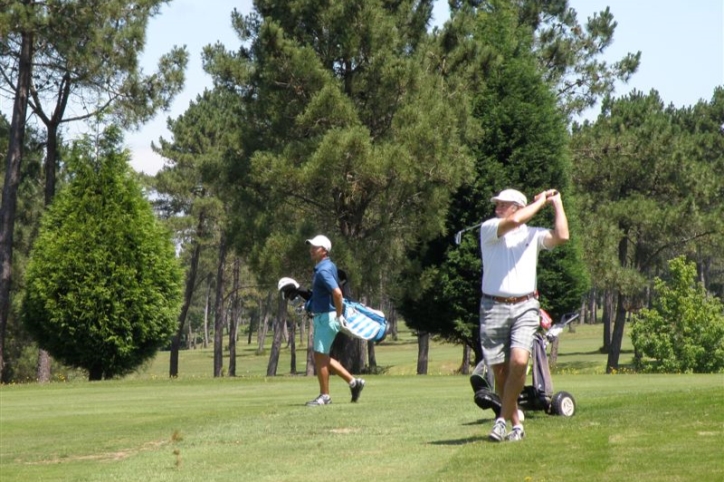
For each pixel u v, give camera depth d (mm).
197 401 13180
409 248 32750
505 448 7168
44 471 7586
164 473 7129
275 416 10188
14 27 29938
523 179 32750
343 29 30453
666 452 6633
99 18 31344
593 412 9031
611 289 44625
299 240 29375
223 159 33531
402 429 8766
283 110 31031
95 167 31328
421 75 30156
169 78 33125
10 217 31656
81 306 26375
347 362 32156
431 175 29125
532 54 37250
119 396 14945
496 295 7527
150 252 27297
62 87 34625
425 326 33906
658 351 35438
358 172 28594
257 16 33188
